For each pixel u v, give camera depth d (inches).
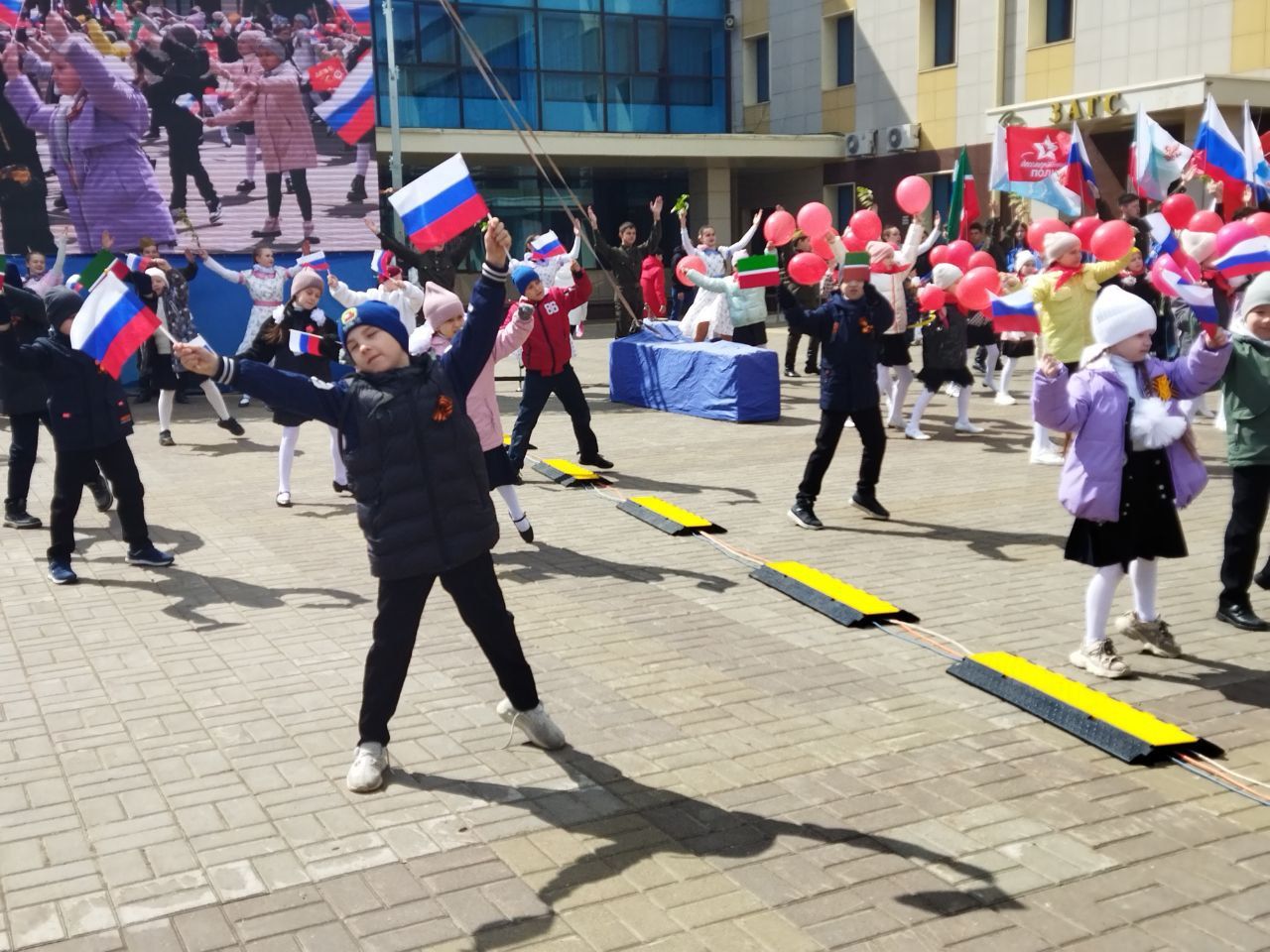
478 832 162.4
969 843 156.6
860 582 276.5
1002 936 135.5
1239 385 229.1
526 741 191.6
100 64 631.8
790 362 658.8
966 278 299.3
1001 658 215.6
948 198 1018.1
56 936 138.9
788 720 198.2
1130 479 207.0
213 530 343.6
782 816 165.0
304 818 167.2
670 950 134.1
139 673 226.7
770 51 1171.3
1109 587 213.2
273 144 668.7
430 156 1002.1
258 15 654.5
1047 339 377.7
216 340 674.8
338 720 202.4
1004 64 956.0
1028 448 437.7
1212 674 214.2
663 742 190.5
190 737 196.2
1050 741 187.8
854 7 1078.4
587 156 1029.2
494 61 1095.0
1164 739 180.5
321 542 326.6
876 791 171.8
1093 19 882.8
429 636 243.1
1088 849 154.6
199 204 660.7
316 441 500.7
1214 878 147.2
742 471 410.0
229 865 154.6
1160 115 806.5
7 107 621.3
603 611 258.8
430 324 275.0
